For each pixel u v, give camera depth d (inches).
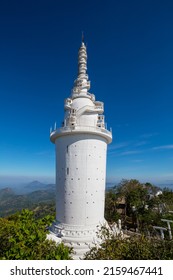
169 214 2054.6
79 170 1380.4
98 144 1456.7
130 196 2425.0
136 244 622.2
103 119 1606.8
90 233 1295.5
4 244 818.8
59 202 1439.5
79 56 1815.9
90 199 1369.3
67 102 1605.6
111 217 2440.9
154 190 3122.5
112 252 629.0
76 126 1408.7
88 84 1736.0
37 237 681.0
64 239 1259.2
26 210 933.2
